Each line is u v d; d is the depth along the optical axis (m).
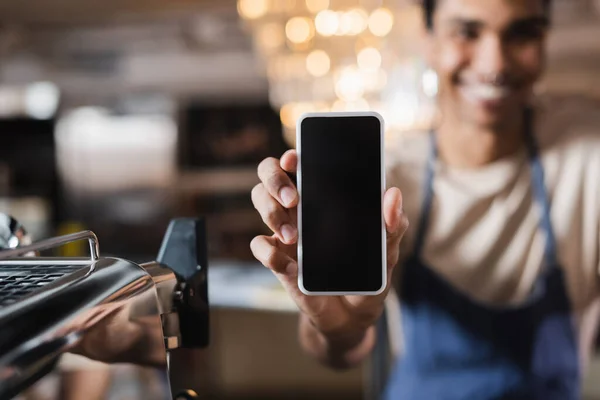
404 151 1.28
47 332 0.31
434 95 1.27
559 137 1.22
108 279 0.38
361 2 2.59
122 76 5.55
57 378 0.31
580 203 1.19
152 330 0.40
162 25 4.26
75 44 4.77
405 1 2.54
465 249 1.21
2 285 0.38
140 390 0.38
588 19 3.99
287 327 3.03
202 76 5.52
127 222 6.42
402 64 2.38
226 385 3.09
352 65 3.04
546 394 1.17
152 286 0.41
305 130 0.53
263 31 3.03
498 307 1.19
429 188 1.23
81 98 6.07
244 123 6.43
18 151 6.68
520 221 1.20
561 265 1.19
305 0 2.68
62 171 6.54
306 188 0.53
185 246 0.50
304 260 0.53
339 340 0.78
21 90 5.80
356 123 0.53
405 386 1.22
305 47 2.95
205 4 3.70
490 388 1.16
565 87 4.68
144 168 6.39
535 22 1.12
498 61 1.13
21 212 5.40
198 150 6.52
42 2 3.63
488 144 1.20
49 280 0.39
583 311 1.22
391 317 1.28
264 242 0.57
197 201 6.46
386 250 0.54
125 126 6.31
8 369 0.27
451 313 1.20
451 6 1.16
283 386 3.06
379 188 0.53
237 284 2.46
